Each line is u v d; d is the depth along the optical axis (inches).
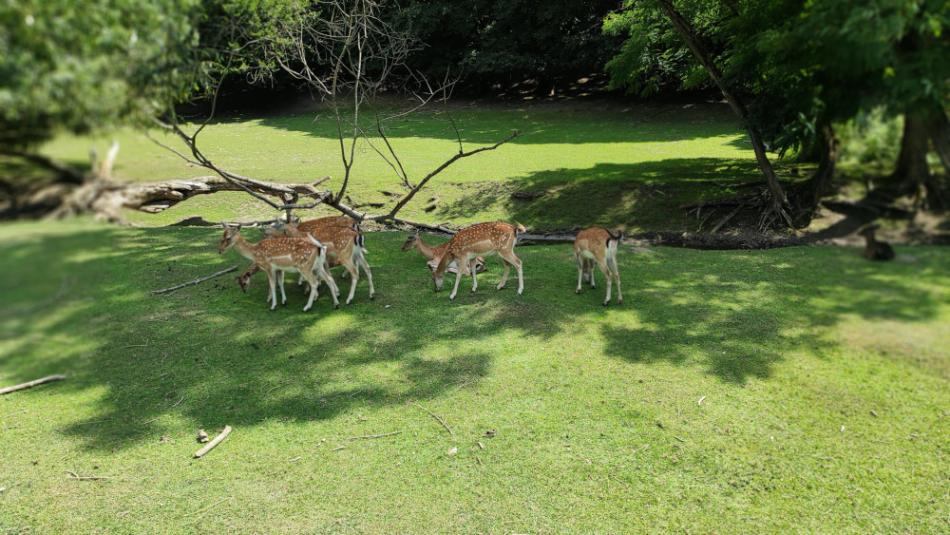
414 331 218.5
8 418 165.2
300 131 726.5
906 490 126.3
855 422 148.0
